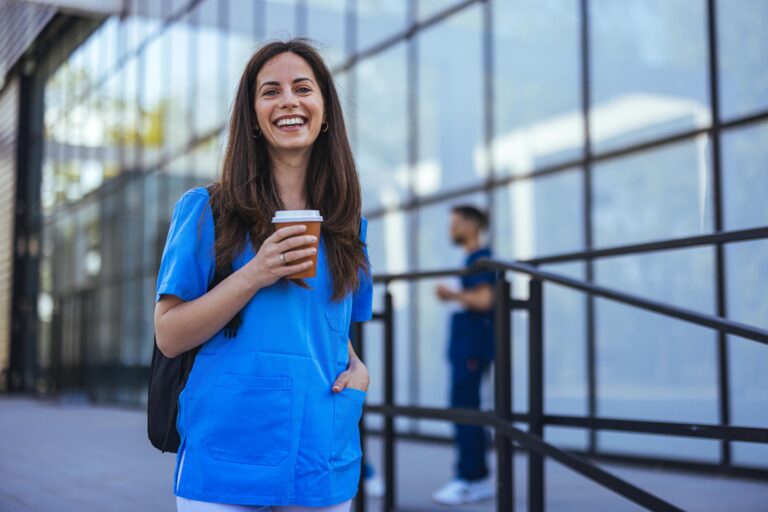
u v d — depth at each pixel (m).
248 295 1.75
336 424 1.86
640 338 6.42
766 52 5.69
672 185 6.28
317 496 1.81
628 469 6.23
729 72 5.91
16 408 13.99
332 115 2.03
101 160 15.53
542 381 3.31
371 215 9.09
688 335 6.09
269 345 1.80
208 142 11.83
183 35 12.69
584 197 6.92
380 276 4.31
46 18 15.22
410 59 8.59
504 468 3.32
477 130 7.88
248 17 10.89
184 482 1.79
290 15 10.16
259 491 1.77
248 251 1.85
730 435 2.62
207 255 1.83
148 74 13.88
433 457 7.27
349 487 1.90
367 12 9.12
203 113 11.96
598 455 6.70
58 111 17.64
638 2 6.54
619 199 6.65
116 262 14.73
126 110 14.57
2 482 5.68
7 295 19.34
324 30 9.70
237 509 1.79
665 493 5.08
